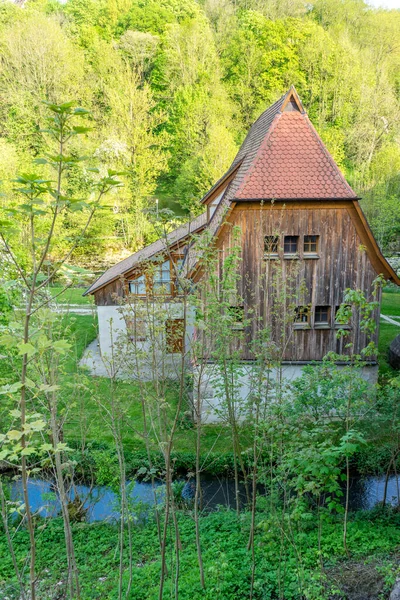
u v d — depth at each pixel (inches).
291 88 626.8
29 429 136.8
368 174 1819.6
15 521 439.5
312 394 378.9
